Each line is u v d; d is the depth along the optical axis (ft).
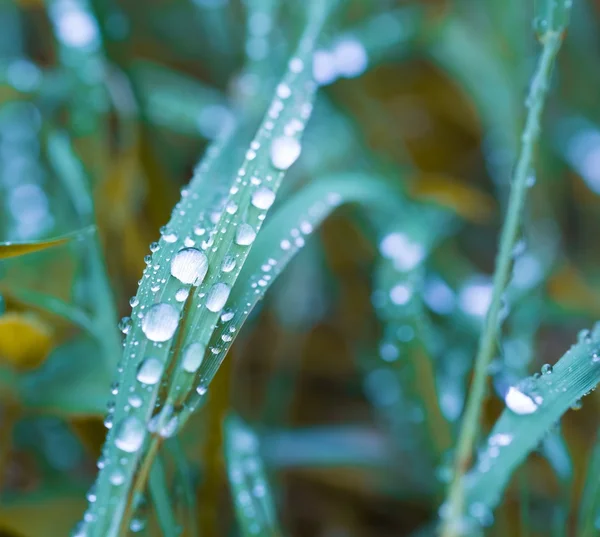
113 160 1.03
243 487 0.86
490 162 1.30
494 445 0.83
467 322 1.02
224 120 1.19
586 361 0.82
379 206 1.00
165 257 0.80
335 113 1.23
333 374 1.19
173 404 0.78
